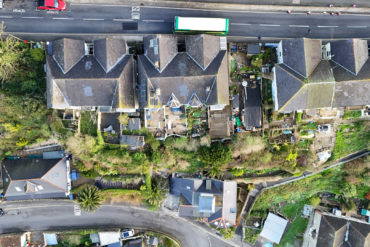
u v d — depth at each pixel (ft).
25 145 120.98
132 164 119.65
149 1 115.75
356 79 104.01
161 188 124.16
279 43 112.57
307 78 101.96
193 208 122.31
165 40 104.58
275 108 112.68
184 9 117.08
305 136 120.37
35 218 129.18
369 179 124.57
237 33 117.91
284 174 128.26
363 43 108.37
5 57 102.01
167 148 118.62
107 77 100.73
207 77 102.37
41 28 114.83
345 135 123.44
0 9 113.80
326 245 125.29
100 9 115.55
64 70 102.78
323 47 116.26
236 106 114.93
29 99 105.60
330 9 118.83
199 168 124.88
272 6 117.50
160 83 103.04
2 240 124.26
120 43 106.01
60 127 112.68
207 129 116.67
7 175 117.39
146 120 113.09
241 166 123.13
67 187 120.98
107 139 117.08
